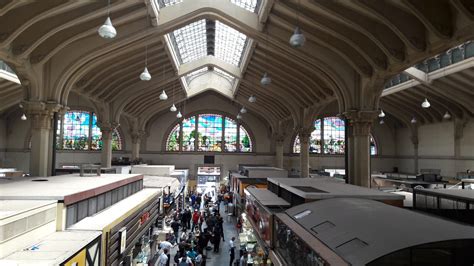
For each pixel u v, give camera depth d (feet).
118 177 41.57
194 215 66.74
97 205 30.01
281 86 81.56
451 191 32.73
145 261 39.06
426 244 14.51
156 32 51.34
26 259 16.62
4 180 35.35
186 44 72.33
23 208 19.43
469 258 14.70
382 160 123.34
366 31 40.98
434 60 72.08
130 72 70.95
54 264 16.05
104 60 54.70
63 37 46.68
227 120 124.67
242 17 52.49
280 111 104.06
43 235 21.07
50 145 51.49
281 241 25.44
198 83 111.14
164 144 121.70
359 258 15.02
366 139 53.88
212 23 66.69
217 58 85.20
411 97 89.81
